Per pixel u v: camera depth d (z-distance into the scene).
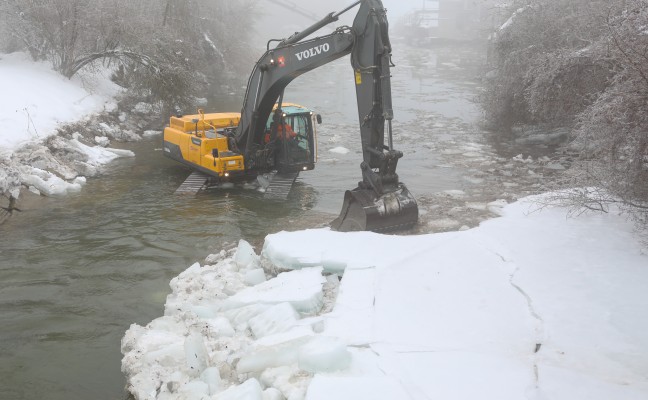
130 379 6.28
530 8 18.84
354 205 10.05
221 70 31.34
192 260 9.95
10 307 8.38
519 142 18.73
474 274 7.65
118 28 21.16
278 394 5.37
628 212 9.17
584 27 15.66
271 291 7.51
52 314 8.20
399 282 7.43
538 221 9.66
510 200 12.65
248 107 13.54
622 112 9.06
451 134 20.22
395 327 6.38
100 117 19.62
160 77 21.59
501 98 20.05
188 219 11.79
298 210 12.30
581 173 10.16
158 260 9.92
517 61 18.73
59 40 21.03
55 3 20.41
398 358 5.71
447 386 5.21
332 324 6.48
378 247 8.52
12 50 22.19
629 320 6.33
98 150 16.59
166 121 22.17
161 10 26.52
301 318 7.10
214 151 13.62
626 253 8.12
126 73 22.92
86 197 13.16
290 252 8.39
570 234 8.94
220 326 6.99
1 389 6.54
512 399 5.01
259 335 6.73
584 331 6.16
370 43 10.21
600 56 11.35
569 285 7.21
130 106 22.28
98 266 9.70
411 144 18.64
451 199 12.70
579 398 4.99
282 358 5.81
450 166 15.91
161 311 8.29
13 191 12.55
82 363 7.03
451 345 6.01
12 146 14.48
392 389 5.13
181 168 15.73
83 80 21.73
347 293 7.17
